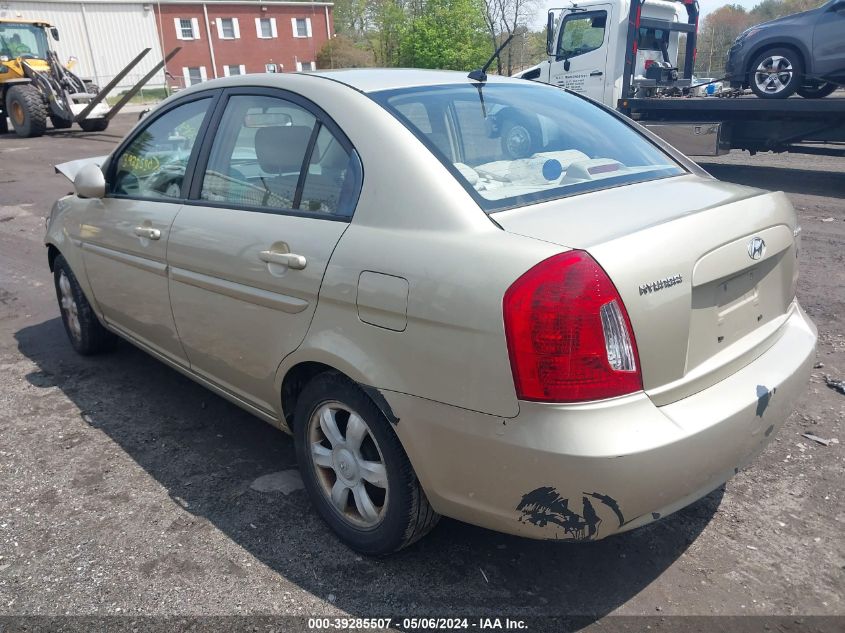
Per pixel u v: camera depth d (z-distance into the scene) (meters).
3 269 6.89
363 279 2.33
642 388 2.03
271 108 2.93
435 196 2.29
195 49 43.09
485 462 2.10
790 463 3.17
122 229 3.62
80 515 2.94
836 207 8.37
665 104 10.83
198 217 3.11
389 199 2.38
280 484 3.15
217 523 2.88
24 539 2.79
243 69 44.97
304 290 2.53
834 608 2.34
